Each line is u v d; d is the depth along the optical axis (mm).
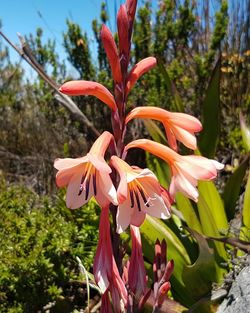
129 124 579
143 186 164
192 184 168
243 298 239
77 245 346
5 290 309
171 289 290
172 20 578
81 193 158
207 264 259
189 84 547
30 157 669
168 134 185
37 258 313
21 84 821
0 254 320
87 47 578
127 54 182
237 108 533
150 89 555
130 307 178
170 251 287
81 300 335
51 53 645
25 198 409
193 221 301
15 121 738
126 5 184
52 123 657
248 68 548
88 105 593
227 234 295
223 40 580
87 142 630
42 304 309
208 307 251
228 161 514
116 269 178
